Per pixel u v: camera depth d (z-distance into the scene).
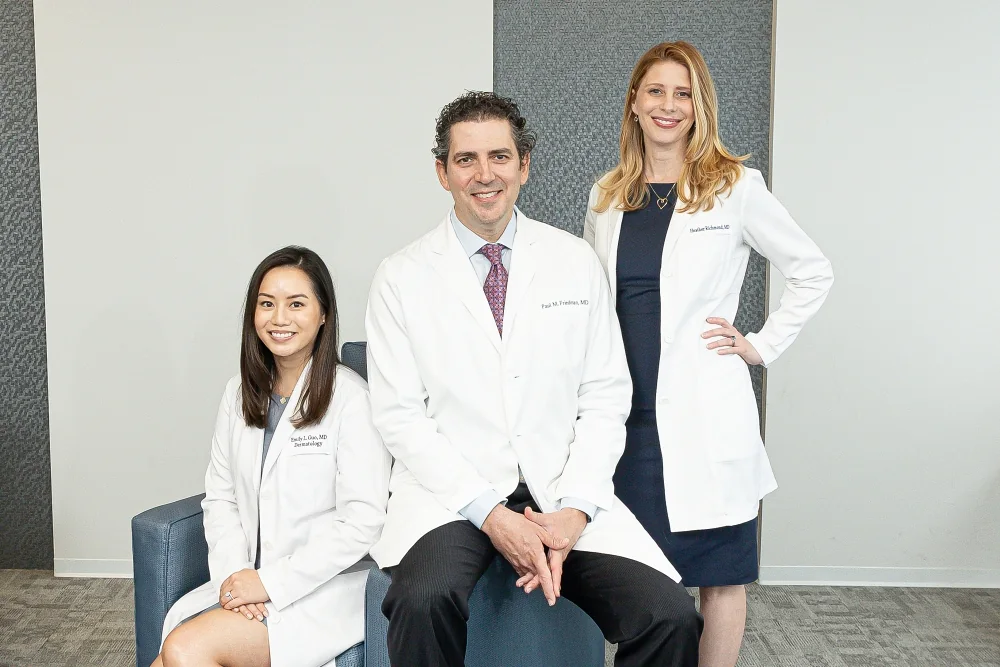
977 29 2.75
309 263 1.85
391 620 1.52
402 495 1.77
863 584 2.94
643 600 1.54
